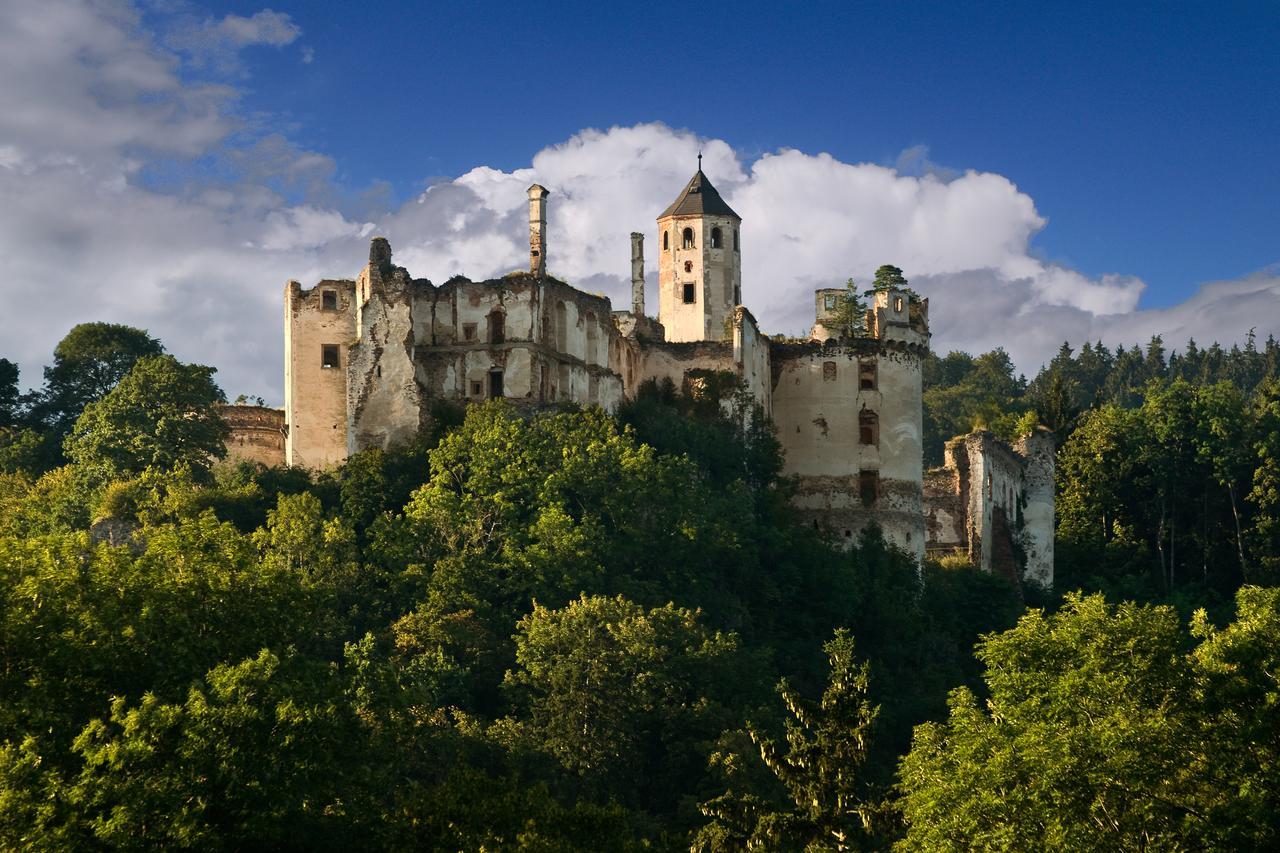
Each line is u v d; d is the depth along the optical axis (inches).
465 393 4028.1
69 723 2164.1
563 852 2060.8
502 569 3565.5
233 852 2133.4
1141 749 2137.1
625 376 4431.6
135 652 2260.1
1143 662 2253.9
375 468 3806.6
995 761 2186.3
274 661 2214.6
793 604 4025.6
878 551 4522.6
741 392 4458.7
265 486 3909.9
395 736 2454.5
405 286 4005.9
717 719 3102.9
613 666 3142.2
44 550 2420.0
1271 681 2245.3
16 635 2220.7
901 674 4062.5
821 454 4618.6
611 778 2994.6
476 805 2197.3
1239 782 2137.1
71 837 2015.3
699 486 3939.5
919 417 4712.1
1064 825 2111.2
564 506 3690.9
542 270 4126.5
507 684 3176.7
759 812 2364.7
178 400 4212.6
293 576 2519.7
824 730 2402.8
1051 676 2320.4
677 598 3673.7
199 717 2132.1
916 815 2224.4
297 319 4151.1
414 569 3518.7
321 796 2215.8
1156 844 2081.7
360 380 3978.8
